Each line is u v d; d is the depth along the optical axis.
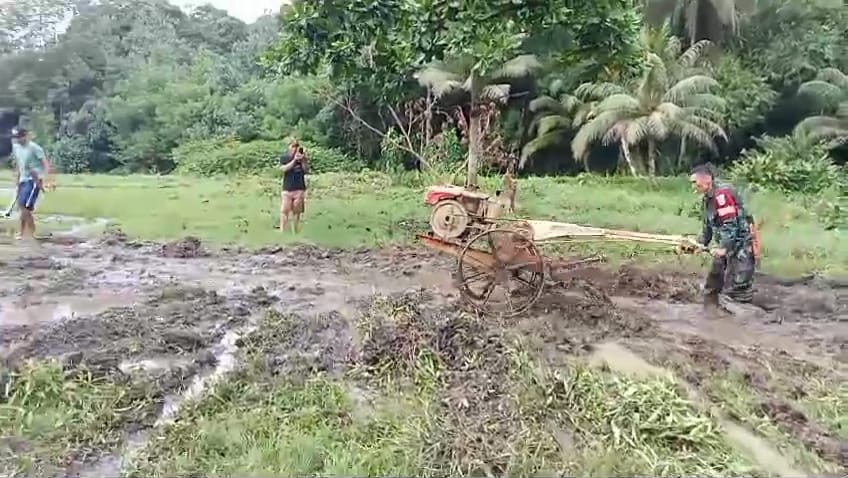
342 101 27.39
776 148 21.42
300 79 31.66
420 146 21.83
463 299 6.97
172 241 10.97
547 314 6.95
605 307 7.22
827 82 24.14
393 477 3.95
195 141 33.28
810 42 24.52
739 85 23.92
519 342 5.88
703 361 5.90
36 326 6.69
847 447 4.57
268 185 20.75
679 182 20.94
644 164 24.81
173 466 4.05
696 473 4.08
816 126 22.50
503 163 21.67
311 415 4.66
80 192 18.27
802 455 4.41
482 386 5.07
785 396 5.30
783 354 6.22
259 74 40.78
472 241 6.85
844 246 10.59
